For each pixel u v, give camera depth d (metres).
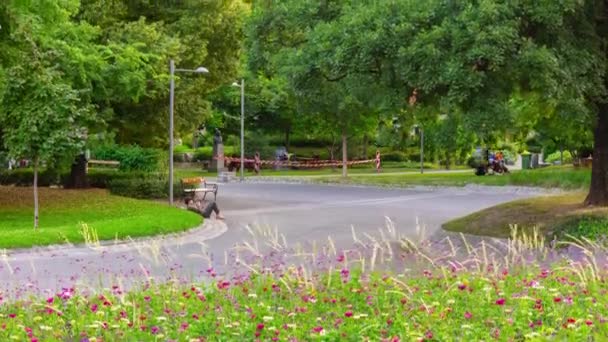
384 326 6.33
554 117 18.70
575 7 13.02
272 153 48.59
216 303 7.32
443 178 35.62
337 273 8.30
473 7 12.65
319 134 49.19
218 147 43.88
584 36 13.93
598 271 8.51
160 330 6.48
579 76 13.55
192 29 26.78
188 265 12.08
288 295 7.69
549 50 12.70
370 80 14.34
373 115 39.69
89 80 20.80
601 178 17.02
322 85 16.28
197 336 6.11
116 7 25.14
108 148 30.14
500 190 30.67
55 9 19.47
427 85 12.81
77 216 19.16
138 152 27.73
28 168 29.95
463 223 17.16
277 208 23.58
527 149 52.16
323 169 47.72
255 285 8.12
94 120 21.05
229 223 19.44
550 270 9.02
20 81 16.28
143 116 26.55
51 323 6.64
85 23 21.62
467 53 12.27
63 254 13.41
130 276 10.56
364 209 23.31
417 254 10.67
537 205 17.80
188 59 26.28
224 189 31.64
